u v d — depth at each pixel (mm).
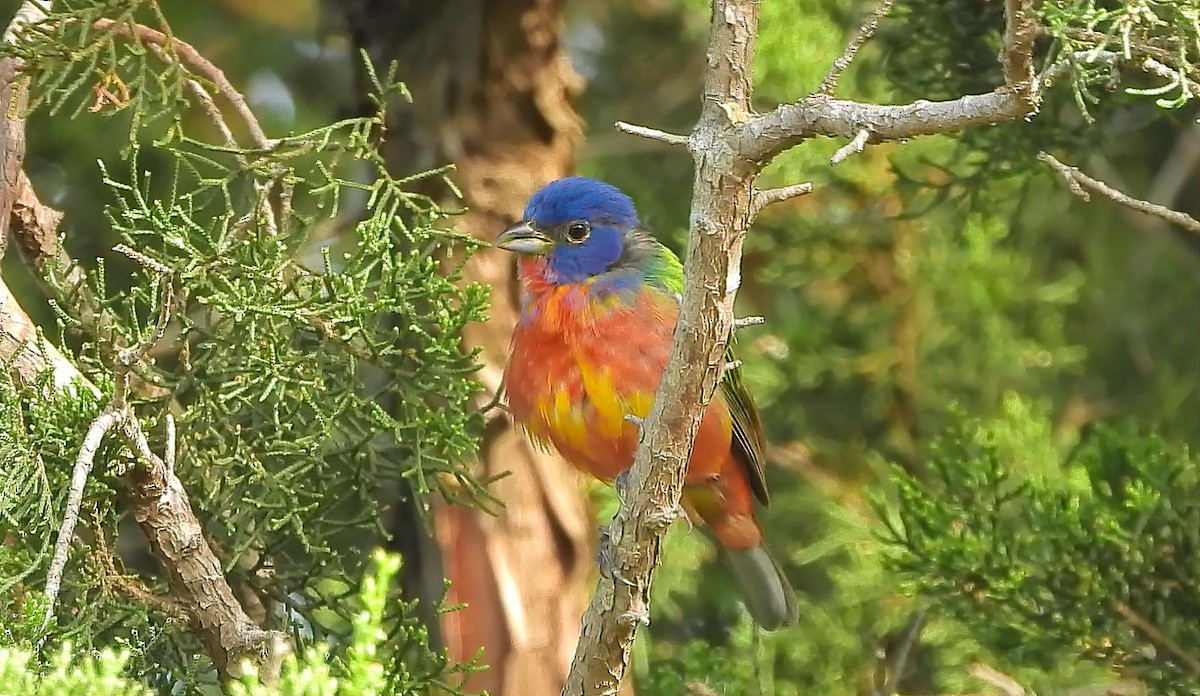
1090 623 10219
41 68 8273
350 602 9500
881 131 5898
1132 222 17359
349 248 11695
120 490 7691
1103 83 10398
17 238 8648
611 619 7238
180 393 8594
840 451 15008
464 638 10812
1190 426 16391
